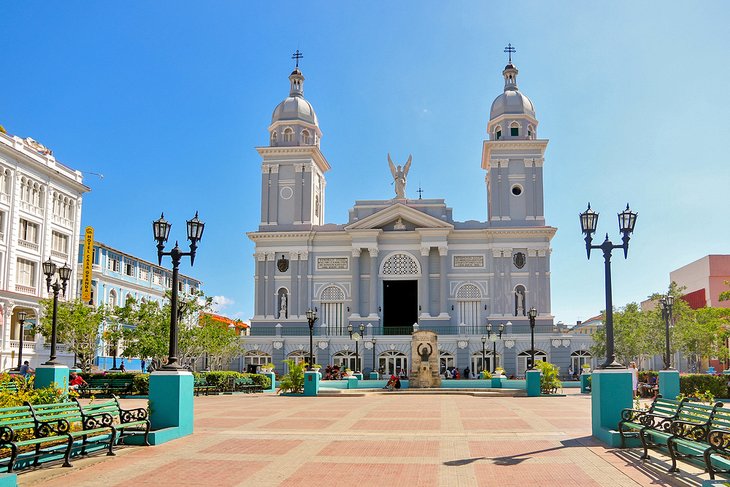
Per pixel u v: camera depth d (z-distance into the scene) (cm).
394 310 7369
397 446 1753
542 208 7125
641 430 1545
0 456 1492
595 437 1858
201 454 1639
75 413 1617
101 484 1320
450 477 1362
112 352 7225
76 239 6366
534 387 4081
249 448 1727
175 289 2014
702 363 8706
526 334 6538
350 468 1462
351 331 6662
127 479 1363
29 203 5675
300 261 7206
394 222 7175
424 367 4931
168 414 1902
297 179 7350
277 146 7369
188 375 1978
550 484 1290
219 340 5797
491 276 7019
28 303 5550
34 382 2548
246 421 2392
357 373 5734
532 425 2233
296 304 7125
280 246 7250
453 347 6531
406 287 7450
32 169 5697
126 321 6234
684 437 1435
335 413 2745
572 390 4862
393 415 2647
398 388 4784
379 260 7112
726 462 1228
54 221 6038
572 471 1405
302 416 2598
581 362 6469
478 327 6806
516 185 7212
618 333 6172
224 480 1351
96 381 4216
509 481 1320
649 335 6312
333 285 7156
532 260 6994
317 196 7675
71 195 6309
